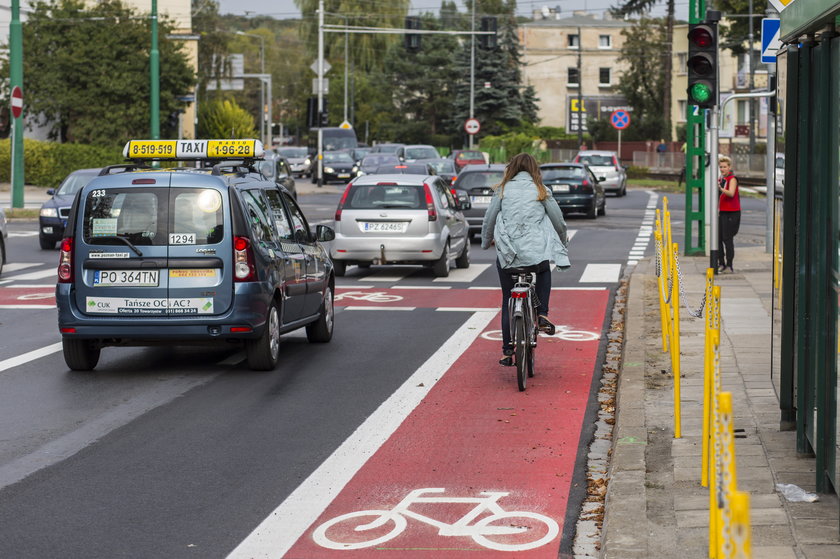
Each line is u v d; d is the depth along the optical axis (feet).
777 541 23.47
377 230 85.81
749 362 45.29
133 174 47.73
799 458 30.12
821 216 26.37
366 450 34.96
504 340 45.88
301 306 52.80
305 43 414.00
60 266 47.44
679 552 23.35
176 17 258.78
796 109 30.45
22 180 147.43
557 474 32.01
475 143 418.10
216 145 58.54
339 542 26.27
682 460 30.81
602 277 85.40
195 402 42.39
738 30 299.99
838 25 25.61
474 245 117.60
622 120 244.63
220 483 31.40
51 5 210.59
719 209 80.64
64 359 50.57
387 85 502.79
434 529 27.17
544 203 45.70
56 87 206.59
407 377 46.96
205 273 46.80
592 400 42.16
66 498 30.04
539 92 490.49
